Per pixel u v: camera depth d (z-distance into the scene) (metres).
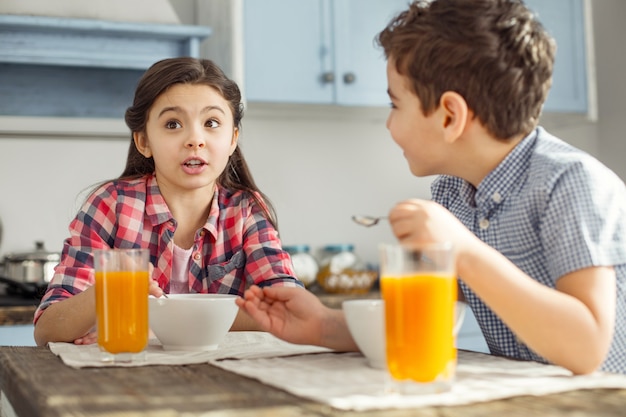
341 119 3.27
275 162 3.17
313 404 0.74
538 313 0.90
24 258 2.55
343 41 2.94
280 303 1.07
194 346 1.13
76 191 2.88
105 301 1.00
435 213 0.89
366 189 3.29
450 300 0.78
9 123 2.73
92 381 0.87
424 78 1.09
